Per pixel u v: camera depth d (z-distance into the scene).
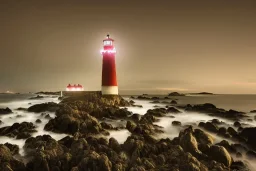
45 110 45.94
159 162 21.30
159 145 24.08
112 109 43.94
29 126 35.25
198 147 24.44
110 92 52.91
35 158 21.00
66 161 20.84
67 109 36.19
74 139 26.62
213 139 28.75
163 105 64.81
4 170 19.50
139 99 81.50
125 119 41.31
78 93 64.50
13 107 59.28
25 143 28.08
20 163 21.36
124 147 24.12
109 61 52.75
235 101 94.19
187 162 19.78
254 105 77.19
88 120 33.12
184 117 45.12
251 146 28.58
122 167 19.92
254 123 41.53
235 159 25.12
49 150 22.33
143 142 24.70
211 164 21.12
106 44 52.72
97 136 30.77
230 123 41.00
